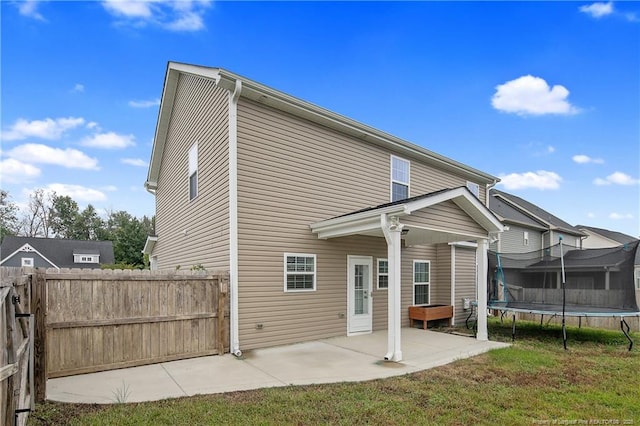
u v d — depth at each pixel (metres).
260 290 7.62
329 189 9.05
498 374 5.93
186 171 10.59
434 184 12.05
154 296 6.43
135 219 38.72
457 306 11.66
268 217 7.86
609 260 9.98
